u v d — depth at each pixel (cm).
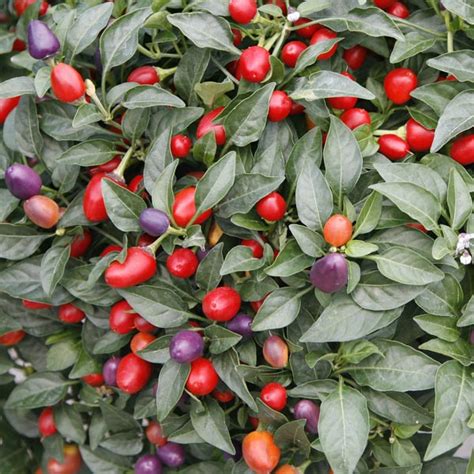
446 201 56
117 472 65
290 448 59
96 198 57
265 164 57
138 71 59
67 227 60
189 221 56
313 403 57
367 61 61
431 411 58
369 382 56
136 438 64
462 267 56
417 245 56
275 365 57
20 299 63
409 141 58
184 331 56
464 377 55
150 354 58
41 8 64
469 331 57
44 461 68
